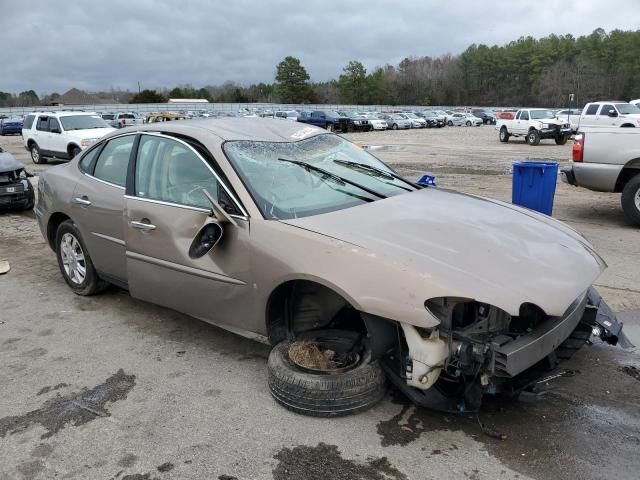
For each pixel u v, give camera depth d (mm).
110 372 3879
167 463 2891
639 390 3547
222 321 3789
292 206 3631
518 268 3092
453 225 3457
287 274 3254
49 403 3494
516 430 3123
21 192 9844
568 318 3191
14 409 3436
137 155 4375
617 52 113938
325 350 3453
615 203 10016
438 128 52594
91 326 4672
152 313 4926
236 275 3549
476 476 2744
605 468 2797
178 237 3881
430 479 2727
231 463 2877
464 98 127312
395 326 3117
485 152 22953
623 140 7934
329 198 3818
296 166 4000
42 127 20297
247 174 3727
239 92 121438
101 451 3004
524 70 123875
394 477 2746
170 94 135250
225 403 3436
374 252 3059
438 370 2979
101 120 20703
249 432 3127
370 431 3117
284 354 3424
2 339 4461
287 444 3014
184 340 4367
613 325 3783
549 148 25359
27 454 2996
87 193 4789
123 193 4426
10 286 5758
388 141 31672
